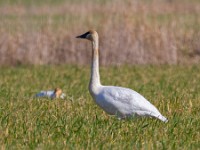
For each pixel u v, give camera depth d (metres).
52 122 11.78
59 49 25.59
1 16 38.88
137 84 19.50
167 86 18.53
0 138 10.48
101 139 10.44
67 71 23.28
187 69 23.55
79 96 16.38
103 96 11.80
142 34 25.02
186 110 13.34
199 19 35.31
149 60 24.95
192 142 10.49
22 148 9.98
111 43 24.89
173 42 25.17
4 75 22.30
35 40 25.48
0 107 13.74
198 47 25.95
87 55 25.66
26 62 25.30
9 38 25.38
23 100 15.14
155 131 11.02
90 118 12.20
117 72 22.83
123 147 9.97
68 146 9.99
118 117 11.77
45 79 21.19
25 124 11.48
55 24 30.52
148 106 11.66
